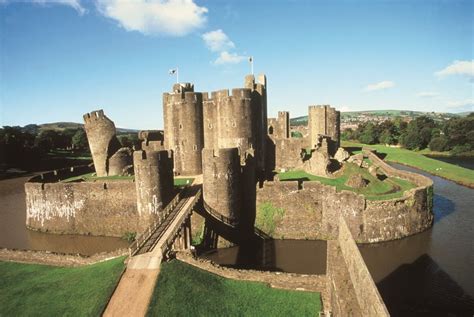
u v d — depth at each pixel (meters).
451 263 40.16
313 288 27.80
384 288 35.72
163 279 27.75
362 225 46.28
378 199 47.44
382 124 169.50
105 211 53.69
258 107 61.28
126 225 52.97
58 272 32.69
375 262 42.81
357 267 19.12
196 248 45.22
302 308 25.73
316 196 48.66
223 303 26.34
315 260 42.91
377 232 46.34
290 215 49.56
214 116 61.16
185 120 61.09
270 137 72.19
